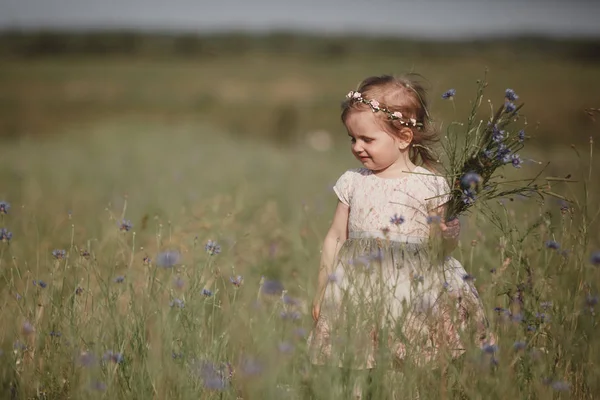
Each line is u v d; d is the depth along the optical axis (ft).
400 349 10.55
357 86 12.85
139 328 10.39
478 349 9.68
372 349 10.36
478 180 10.82
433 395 9.48
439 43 258.78
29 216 20.45
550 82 133.80
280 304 11.34
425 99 12.85
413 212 12.20
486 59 207.92
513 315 10.30
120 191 31.78
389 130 12.42
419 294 10.46
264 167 42.70
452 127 12.51
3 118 106.63
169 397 9.36
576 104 103.60
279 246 18.92
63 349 10.35
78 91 141.08
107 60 225.35
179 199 26.50
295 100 132.98
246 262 17.19
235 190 28.19
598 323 10.46
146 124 97.09
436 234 11.03
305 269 16.25
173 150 55.67
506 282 11.15
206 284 12.01
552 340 10.41
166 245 16.43
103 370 9.87
